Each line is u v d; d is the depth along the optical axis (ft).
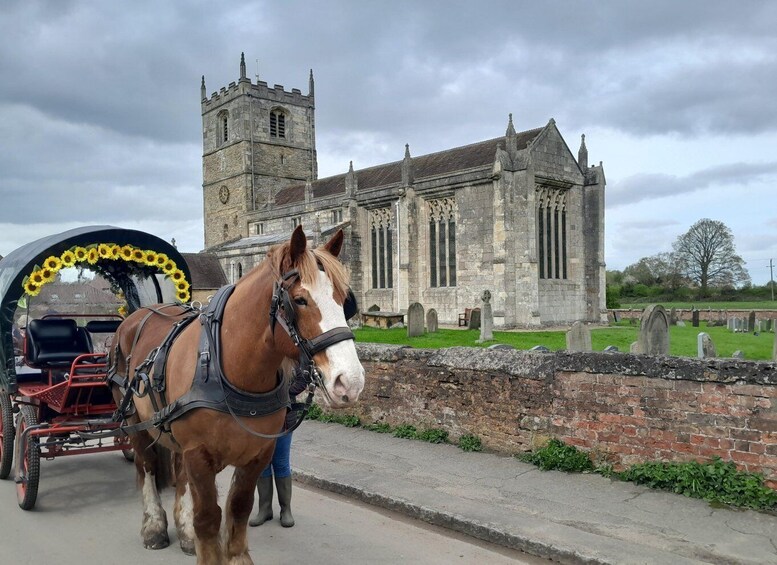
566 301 125.80
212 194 208.03
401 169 150.51
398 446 29.96
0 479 26.63
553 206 125.80
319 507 23.24
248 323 13.76
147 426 16.90
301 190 186.50
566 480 23.84
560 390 25.80
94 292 27.37
